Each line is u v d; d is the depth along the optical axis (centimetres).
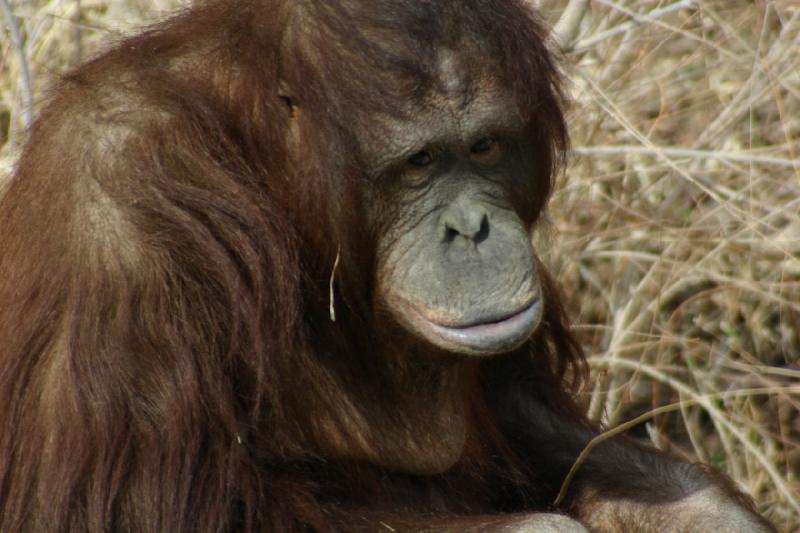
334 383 612
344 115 565
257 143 579
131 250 543
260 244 568
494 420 704
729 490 693
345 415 614
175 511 539
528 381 729
